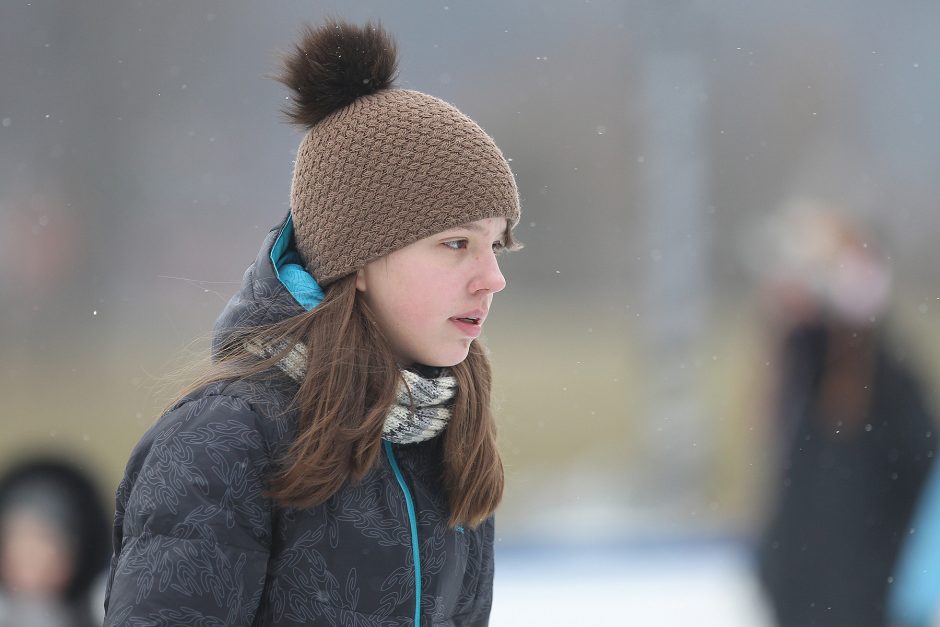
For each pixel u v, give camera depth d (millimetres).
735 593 17766
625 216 57938
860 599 12945
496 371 53625
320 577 5586
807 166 61969
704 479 33938
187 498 5371
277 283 5984
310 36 6473
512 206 6266
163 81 71000
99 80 70250
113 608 5227
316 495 5555
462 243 6180
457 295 6086
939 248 60656
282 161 71062
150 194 68875
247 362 5930
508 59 71188
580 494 33250
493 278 6156
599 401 47562
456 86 71188
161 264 67125
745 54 65812
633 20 41344
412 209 6000
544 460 38656
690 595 17828
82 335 59875
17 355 57062
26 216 65188
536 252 67875
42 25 69938
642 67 39625
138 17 71062
